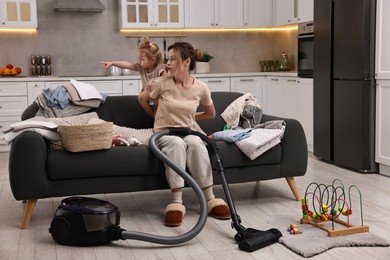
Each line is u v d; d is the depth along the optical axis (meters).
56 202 3.92
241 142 3.56
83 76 6.52
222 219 3.40
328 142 5.23
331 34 5.09
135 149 3.41
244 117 4.11
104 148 3.33
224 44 7.35
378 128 4.66
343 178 4.57
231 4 6.91
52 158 3.28
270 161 3.68
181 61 3.55
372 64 4.66
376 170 4.78
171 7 6.74
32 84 6.17
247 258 2.75
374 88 4.68
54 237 3.02
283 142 3.74
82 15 6.85
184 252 2.85
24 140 3.24
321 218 3.16
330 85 5.15
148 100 3.79
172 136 3.45
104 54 6.95
